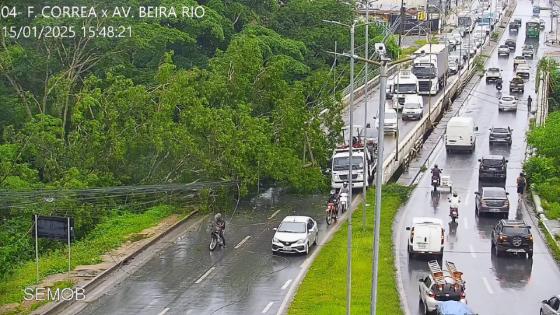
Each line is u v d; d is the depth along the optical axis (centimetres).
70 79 6662
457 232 5106
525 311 3681
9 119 6562
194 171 5478
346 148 6366
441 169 6762
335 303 3638
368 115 8469
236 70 5991
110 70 6550
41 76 7025
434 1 16488
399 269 4325
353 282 3978
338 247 4647
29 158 5866
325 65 9394
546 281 4147
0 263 4172
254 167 5506
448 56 11169
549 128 6631
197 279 4122
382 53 3734
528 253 4562
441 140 7844
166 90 5528
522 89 10200
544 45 14662
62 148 5462
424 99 9444
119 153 5331
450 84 10281
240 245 4759
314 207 5678
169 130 5359
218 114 5462
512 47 14100
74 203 4969
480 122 8569
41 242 4809
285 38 9194
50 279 4109
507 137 7512
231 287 3994
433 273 3653
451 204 5312
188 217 5356
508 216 5459
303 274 4206
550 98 10025
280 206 5703
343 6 10338
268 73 6094
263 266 4347
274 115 5875
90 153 5419
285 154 5612
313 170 5747
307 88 6875
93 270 4238
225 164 5422
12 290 3925
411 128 7931
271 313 3597
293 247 4528
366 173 5338
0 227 4834
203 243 4806
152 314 3603
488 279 4175
